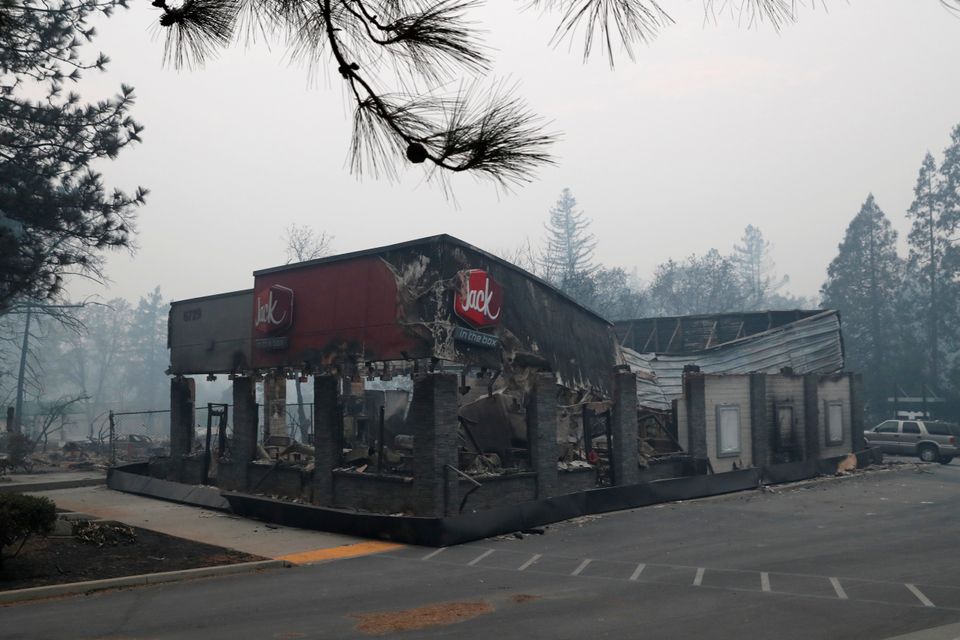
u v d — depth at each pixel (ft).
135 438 147.95
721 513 72.95
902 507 75.92
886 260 226.38
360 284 71.67
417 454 63.05
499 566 48.62
